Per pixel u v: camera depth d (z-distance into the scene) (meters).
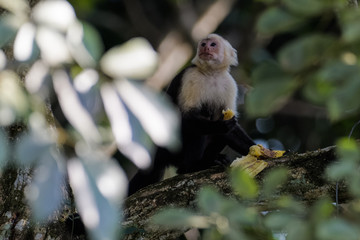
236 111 14.05
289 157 8.44
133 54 3.84
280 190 8.02
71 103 3.80
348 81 4.73
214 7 17.94
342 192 7.88
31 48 3.82
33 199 3.62
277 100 5.03
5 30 3.87
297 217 5.36
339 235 4.62
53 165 3.68
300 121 19.08
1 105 3.91
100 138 3.86
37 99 4.11
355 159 5.57
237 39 17.92
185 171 12.30
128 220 8.46
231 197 8.31
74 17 3.91
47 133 3.91
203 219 5.30
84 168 3.66
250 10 18.19
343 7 4.93
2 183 8.38
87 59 3.87
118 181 3.66
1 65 4.07
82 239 8.71
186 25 17.86
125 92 3.79
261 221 5.64
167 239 8.57
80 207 3.56
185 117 12.55
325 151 8.27
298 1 4.85
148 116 3.74
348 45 4.87
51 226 8.48
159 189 8.68
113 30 18.91
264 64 5.04
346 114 5.43
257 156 9.09
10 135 7.48
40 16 3.88
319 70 4.96
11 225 8.23
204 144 12.34
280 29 4.97
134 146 3.69
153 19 20.02
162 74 17.30
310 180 8.06
